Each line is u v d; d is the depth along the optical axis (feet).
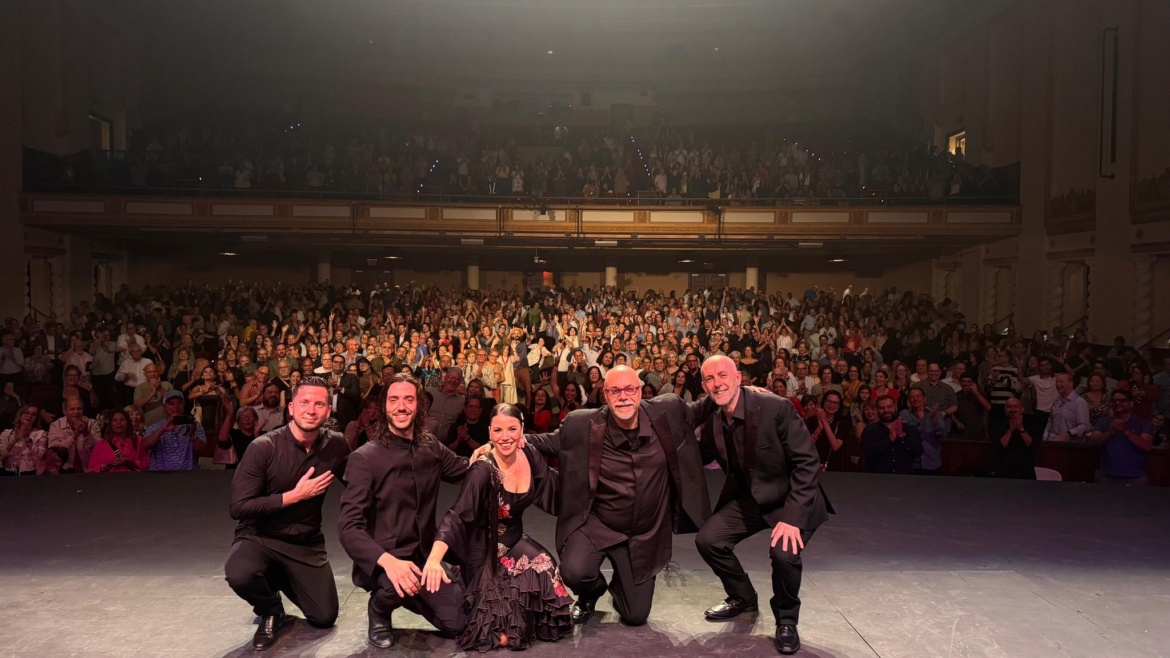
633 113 93.09
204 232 65.72
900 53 83.10
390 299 65.77
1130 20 48.96
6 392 32.83
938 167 65.92
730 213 66.90
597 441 13.37
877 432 25.23
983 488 22.75
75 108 67.00
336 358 36.99
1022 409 28.17
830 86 90.58
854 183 67.92
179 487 22.76
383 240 70.03
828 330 56.59
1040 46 59.31
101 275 75.20
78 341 44.24
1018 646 12.34
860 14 79.56
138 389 30.04
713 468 26.35
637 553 13.17
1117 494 22.13
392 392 12.64
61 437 26.12
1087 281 55.88
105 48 71.72
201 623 13.23
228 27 82.53
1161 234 45.98
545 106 93.30
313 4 84.07
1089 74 53.31
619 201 68.03
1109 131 50.67
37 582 15.10
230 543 17.54
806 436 12.85
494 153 72.49
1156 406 33.37
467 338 50.90
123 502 21.02
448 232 67.26
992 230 63.00
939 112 76.07
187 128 72.84
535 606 12.53
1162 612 13.65
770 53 91.09
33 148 61.77
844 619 13.41
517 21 89.04
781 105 92.17
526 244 71.46
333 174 66.85
